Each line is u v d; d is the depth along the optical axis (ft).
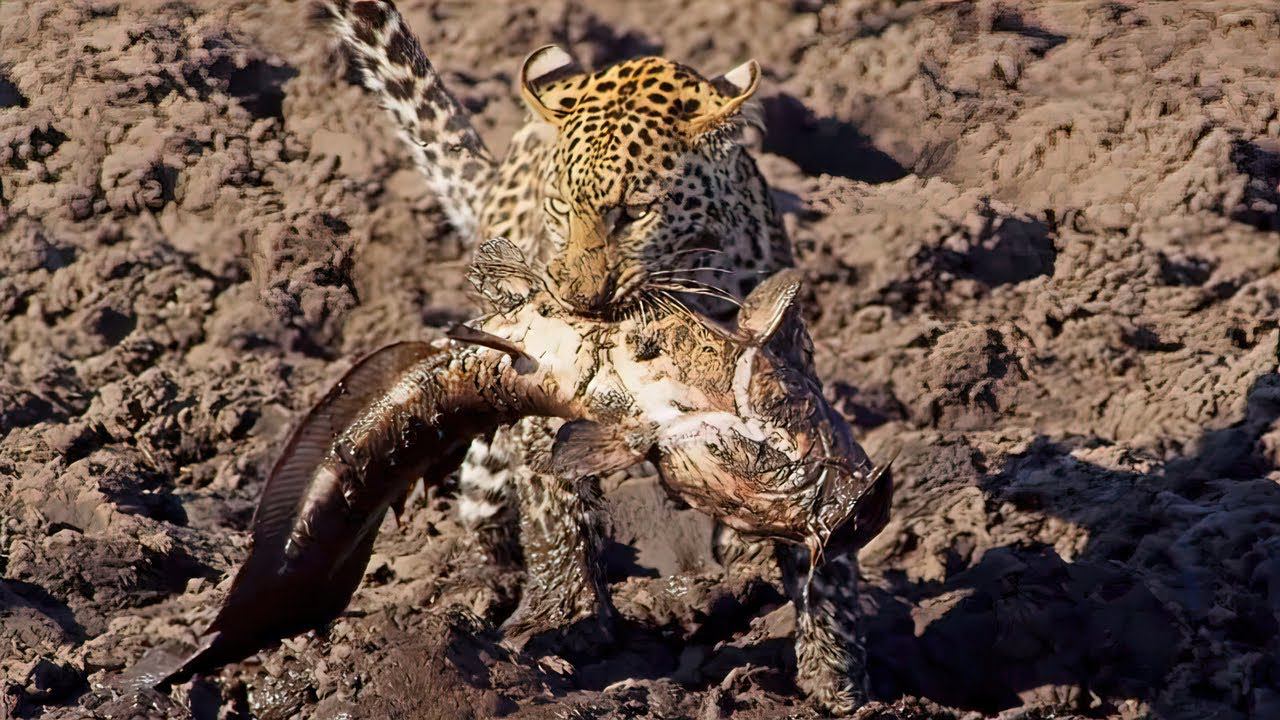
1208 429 47.03
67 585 38.45
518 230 42.32
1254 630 35.96
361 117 61.36
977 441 48.47
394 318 56.59
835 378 54.08
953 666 35.76
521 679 31.89
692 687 35.53
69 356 55.42
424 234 58.08
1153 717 34.09
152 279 57.21
